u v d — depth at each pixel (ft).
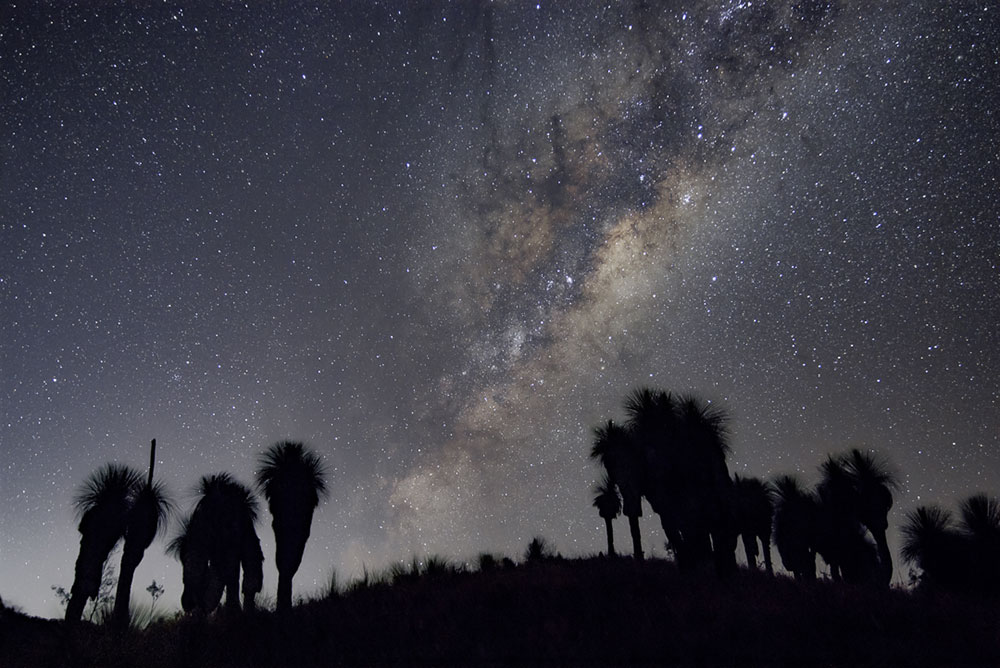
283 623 45.62
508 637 38.37
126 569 56.34
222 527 66.33
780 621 36.73
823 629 35.14
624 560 79.00
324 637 41.83
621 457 85.51
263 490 64.59
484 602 50.16
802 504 74.38
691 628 36.45
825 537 70.90
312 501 64.39
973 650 31.09
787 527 74.74
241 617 48.96
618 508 102.12
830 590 45.09
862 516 69.00
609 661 32.22
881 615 37.22
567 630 38.65
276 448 66.59
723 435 65.16
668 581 55.26
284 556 60.75
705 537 62.18
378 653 37.52
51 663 36.86
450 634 39.75
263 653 37.93
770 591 47.39
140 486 60.64
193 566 63.77
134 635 41.78
